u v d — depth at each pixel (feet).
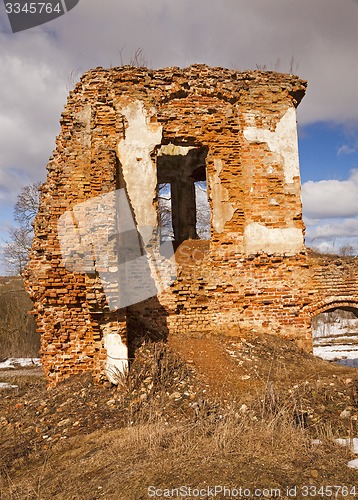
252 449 15.92
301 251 34.81
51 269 30.68
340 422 20.62
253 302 33.88
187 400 24.00
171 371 26.86
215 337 32.60
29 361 60.18
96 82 33.30
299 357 31.48
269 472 14.01
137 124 33.27
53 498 14.73
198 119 34.22
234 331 33.40
